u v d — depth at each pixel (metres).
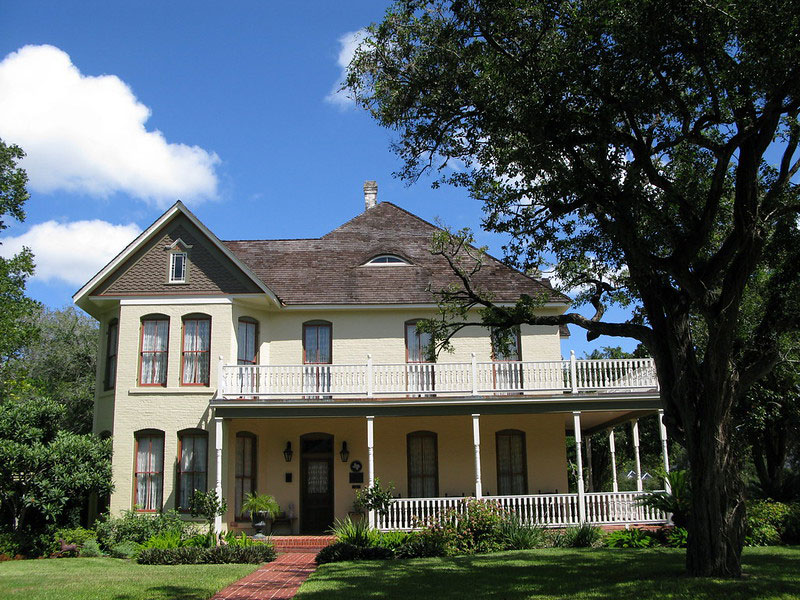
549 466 22.88
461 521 18.12
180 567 15.44
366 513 22.08
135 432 20.94
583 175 12.49
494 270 24.53
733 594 10.69
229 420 20.94
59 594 11.73
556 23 12.02
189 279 21.91
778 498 23.64
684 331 12.88
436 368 21.48
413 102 13.24
